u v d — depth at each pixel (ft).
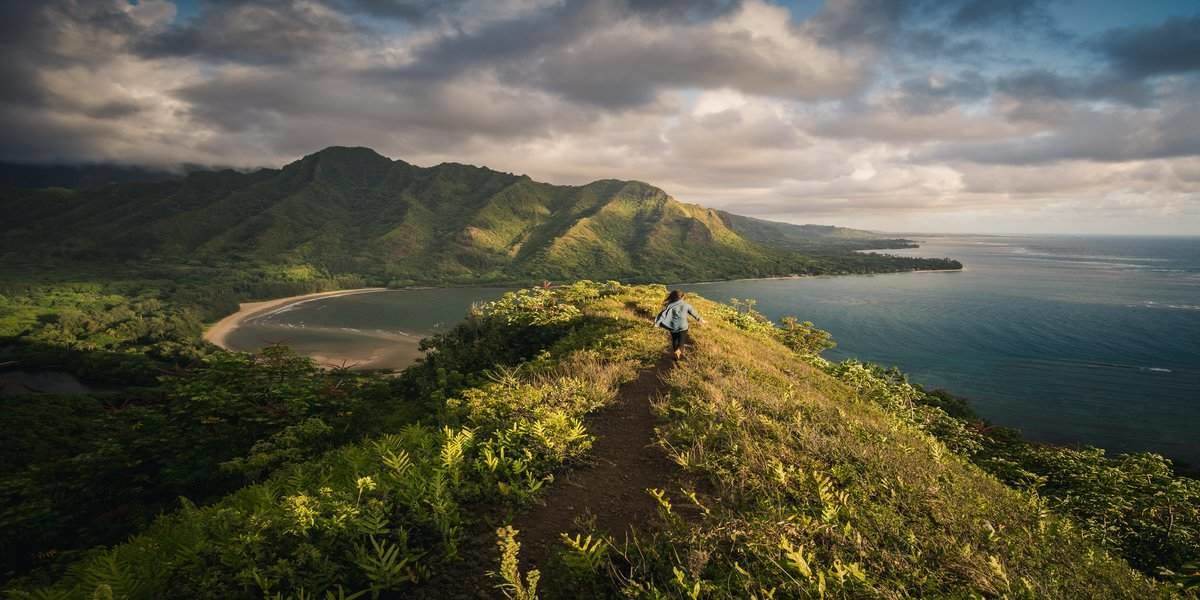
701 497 16.42
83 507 33.50
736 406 24.88
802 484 17.07
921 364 356.59
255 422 42.98
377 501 13.82
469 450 19.06
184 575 11.75
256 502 16.96
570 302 74.33
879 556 12.92
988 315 547.49
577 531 14.24
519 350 64.59
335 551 12.34
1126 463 37.81
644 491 17.12
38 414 114.01
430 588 11.64
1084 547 17.87
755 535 12.99
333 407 49.06
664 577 11.76
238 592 11.05
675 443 21.07
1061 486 38.27
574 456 19.63
